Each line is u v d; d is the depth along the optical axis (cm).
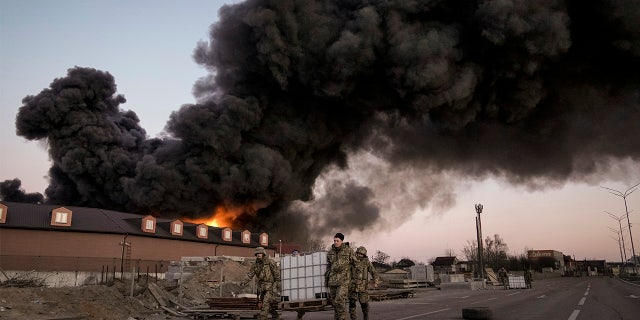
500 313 1303
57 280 3534
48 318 1172
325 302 1308
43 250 3866
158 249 4591
